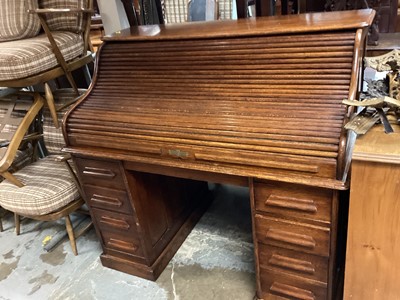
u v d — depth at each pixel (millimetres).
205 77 1340
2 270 1912
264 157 1126
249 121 1174
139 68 1477
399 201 933
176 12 2170
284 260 1314
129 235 1680
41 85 2311
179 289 1669
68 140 1515
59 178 1873
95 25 2730
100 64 1562
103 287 1731
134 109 1403
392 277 1066
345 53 1128
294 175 1092
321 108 1107
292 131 1090
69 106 1885
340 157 1009
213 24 1594
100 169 1535
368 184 946
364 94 1177
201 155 1230
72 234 1923
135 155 1369
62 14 1855
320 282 1286
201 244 1932
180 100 1351
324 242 1187
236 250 1859
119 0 2193
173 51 1416
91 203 1682
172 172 1408
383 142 932
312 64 1166
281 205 1185
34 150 2248
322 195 1105
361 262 1085
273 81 1218
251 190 1227
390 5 2000
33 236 2158
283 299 1422
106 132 1408
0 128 1869
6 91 1953
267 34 1254
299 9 1807
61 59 1700
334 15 1367
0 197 1816
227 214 2146
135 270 1763
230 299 1587
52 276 1833
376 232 1011
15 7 1741
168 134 1278
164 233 1817
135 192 1558
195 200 2102
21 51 1562
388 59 1083
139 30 1657
